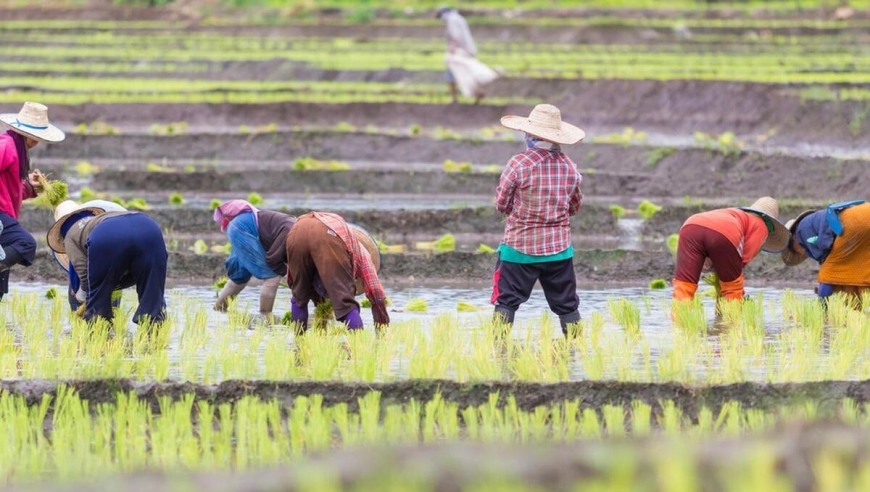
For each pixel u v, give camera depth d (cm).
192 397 3045
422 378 3325
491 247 6419
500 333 3838
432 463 2100
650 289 5284
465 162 9006
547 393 3284
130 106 10481
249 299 4894
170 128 9775
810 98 9212
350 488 2048
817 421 2488
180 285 5325
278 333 3881
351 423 3030
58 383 3278
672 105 9956
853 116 8881
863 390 3247
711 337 4022
